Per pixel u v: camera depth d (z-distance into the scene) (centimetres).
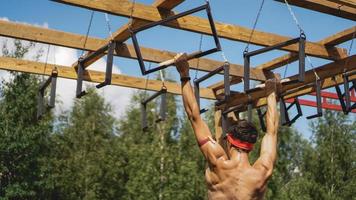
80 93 704
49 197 2525
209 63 960
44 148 2452
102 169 3048
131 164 2814
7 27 785
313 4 698
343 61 888
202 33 768
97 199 2922
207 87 1118
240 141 331
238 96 1067
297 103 818
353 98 1089
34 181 2288
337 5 719
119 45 851
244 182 324
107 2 691
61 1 659
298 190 2825
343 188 2808
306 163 3066
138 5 717
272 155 336
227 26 793
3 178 2250
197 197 2523
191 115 331
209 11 549
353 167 2881
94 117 3338
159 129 2872
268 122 348
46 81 849
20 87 2291
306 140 3841
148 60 887
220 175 328
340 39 862
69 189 2797
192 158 2966
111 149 3212
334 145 2912
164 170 2523
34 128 2277
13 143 2173
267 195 2678
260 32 823
